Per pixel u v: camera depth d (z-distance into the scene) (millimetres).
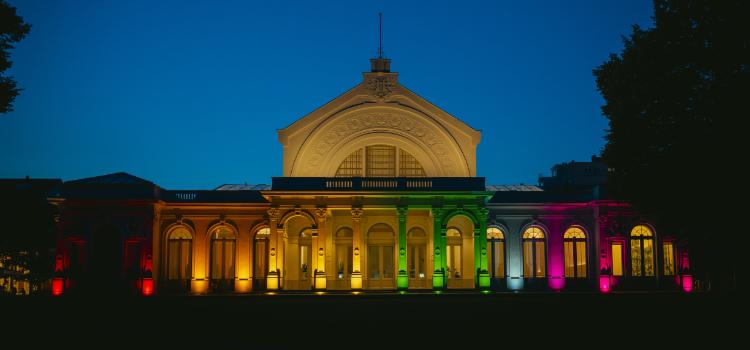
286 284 55812
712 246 39156
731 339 26938
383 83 56906
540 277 56219
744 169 35625
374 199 53188
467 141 56562
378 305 41406
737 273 38281
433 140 56531
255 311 37969
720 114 36344
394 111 56688
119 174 55469
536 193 57625
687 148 37125
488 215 56438
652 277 55281
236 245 56969
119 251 54438
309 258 56469
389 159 56969
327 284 55875
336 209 54000
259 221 57188
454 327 30531
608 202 55500
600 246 55281
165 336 27906
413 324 31656
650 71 39250
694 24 38469
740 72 36594
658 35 39375
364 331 29281
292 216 53250
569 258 56500
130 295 52594
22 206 52094
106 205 54281
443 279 52531
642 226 55906
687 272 54625
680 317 34000
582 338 27266
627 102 40094
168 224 56875
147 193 54688
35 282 56375
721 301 38750
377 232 56750
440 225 52969
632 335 28047
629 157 40094
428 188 53469
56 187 57844
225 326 31125
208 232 56969
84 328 30312
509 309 38750
